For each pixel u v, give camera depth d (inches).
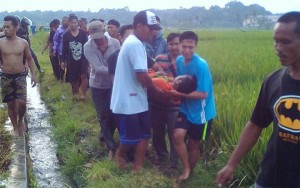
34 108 410.9
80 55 401.4
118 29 319.3
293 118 109.6
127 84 217.2
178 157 234.2
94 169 235.3
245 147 129.3
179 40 219.8
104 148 277.6
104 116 262.7
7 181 219.6
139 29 213.3
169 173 230.4
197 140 215.8
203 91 204.1
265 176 118.3
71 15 402.6
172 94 209.3
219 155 231.1
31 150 291.7
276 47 111.1
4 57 291.1
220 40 1192.2
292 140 110.3
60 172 255.3
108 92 261.4
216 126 250.5
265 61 515.2
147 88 220.7
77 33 404.2
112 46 270.2
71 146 288.7
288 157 112.0
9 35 289.0
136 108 218.8
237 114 250.2
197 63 205.6
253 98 271.3
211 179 218.1
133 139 223.3
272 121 124.9
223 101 273.7
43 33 1812.3
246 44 942.4
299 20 107.3
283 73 114.6
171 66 240.8
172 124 233.6
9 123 330.6
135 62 210.2
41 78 564.4
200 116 208.1
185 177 216.2
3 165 248.2
